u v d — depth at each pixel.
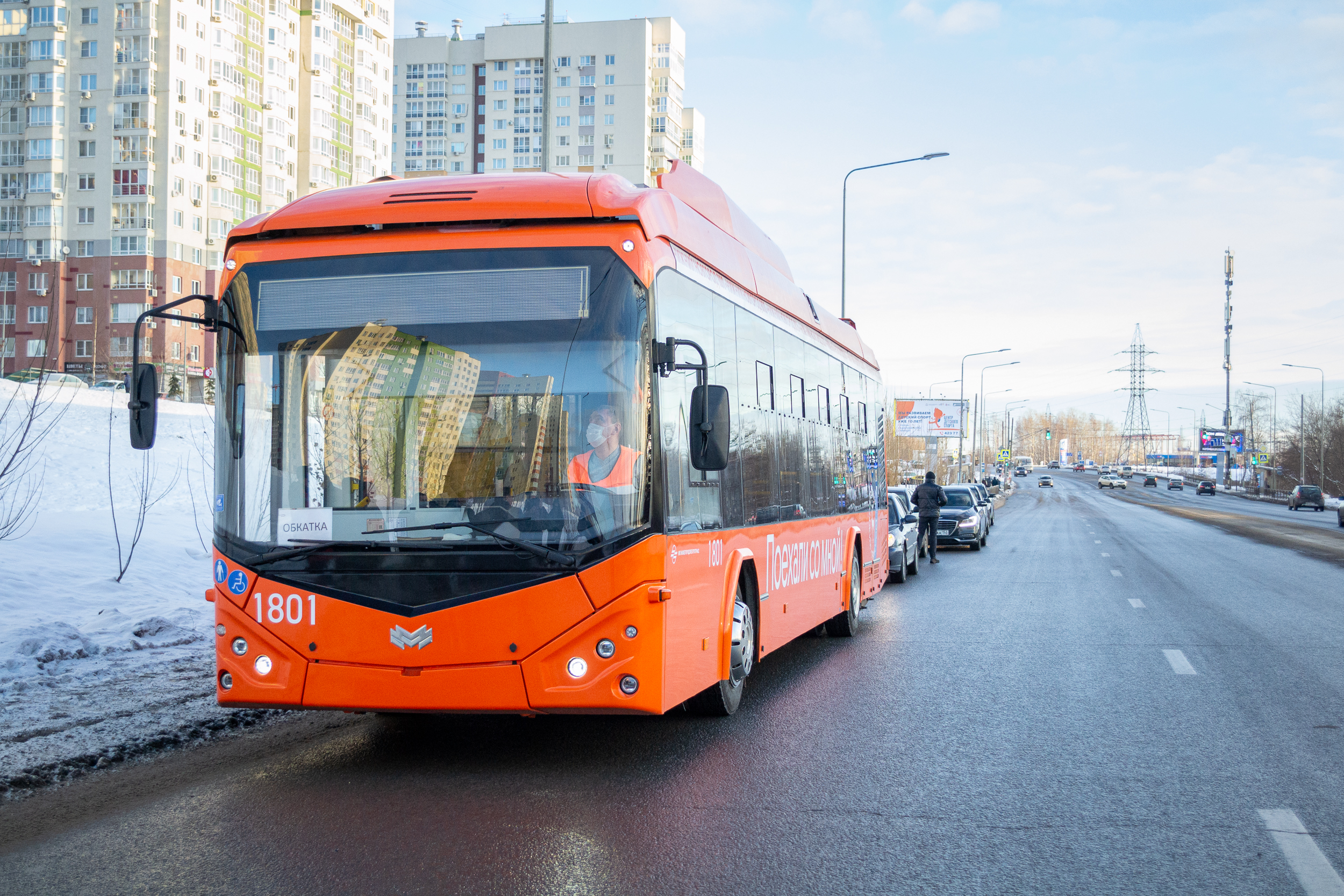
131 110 81.19
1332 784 6.50
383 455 6.36
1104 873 4.91
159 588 13.73
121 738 7.14
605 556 6.21
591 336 6.36
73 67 81.94
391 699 6.23
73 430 34.31
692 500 7.14
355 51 99.94
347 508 6.34
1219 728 8.05
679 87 137.75
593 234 6.45
